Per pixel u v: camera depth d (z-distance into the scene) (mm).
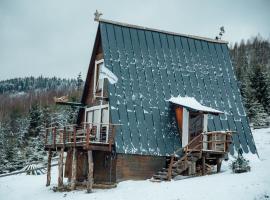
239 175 27203
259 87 64125
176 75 35219
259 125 56969
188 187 25656
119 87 32562
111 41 34094
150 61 34844
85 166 34562
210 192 23719
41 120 82750
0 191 38406
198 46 37531
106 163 31891
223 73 37125
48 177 35875
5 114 154250
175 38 37000
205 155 30891
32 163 58281
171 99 33812
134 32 35469
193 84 35375
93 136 30719
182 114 32688
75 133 30750
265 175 25797
